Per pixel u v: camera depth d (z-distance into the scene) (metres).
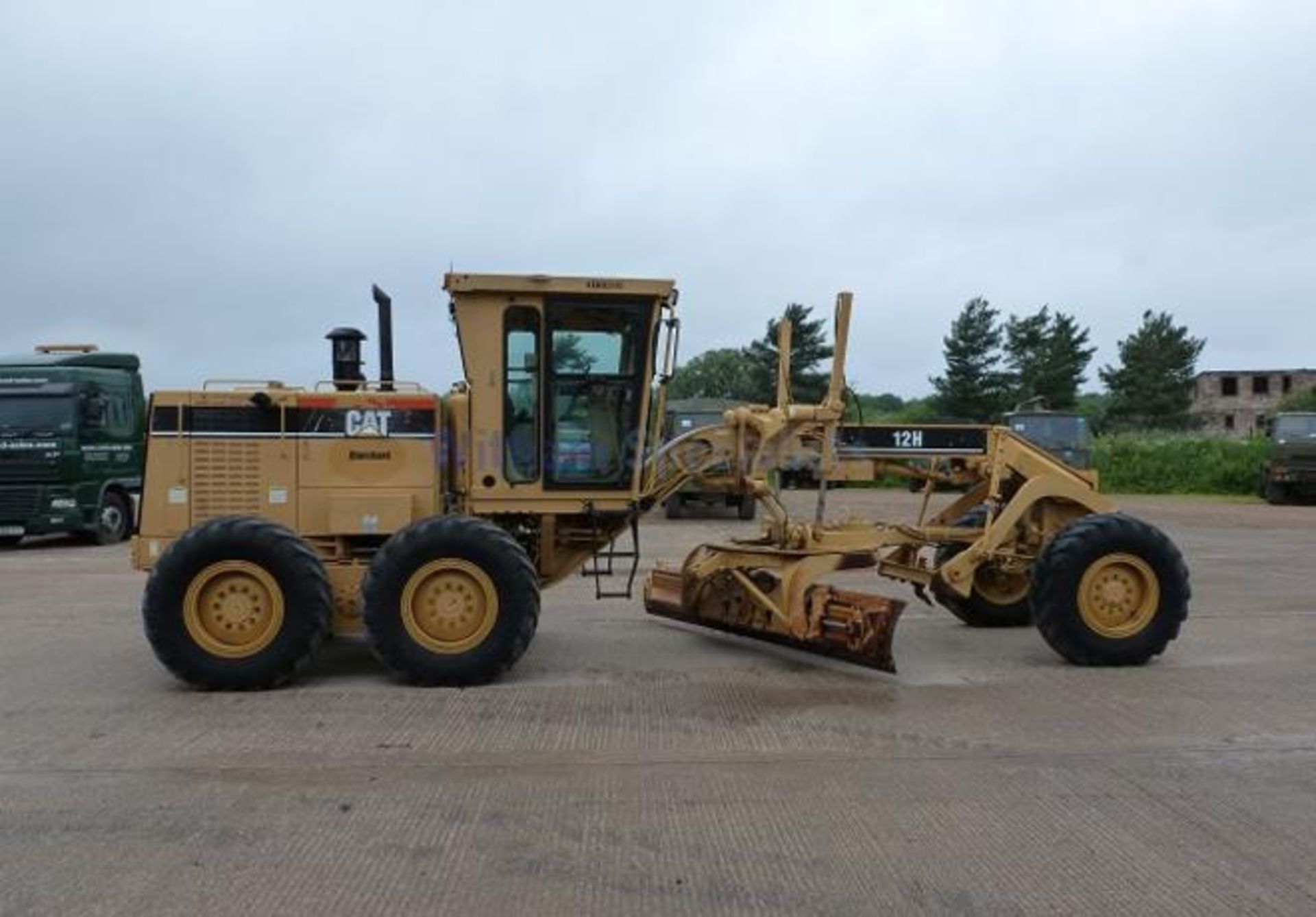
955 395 59.28
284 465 7.82
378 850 4.54
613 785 5.34
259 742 6.06
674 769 5.58
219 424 7.80
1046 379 60.62
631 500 8.05
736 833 4.71
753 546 8.40
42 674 7.75
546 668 7.91
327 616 7.23
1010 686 7.39
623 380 8.02
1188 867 4.36
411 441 7.89
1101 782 5.38
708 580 8.60
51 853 4.50
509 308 7.86
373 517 7.83
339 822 4.85
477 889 4.16
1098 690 7.26
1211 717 6.57
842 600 7.78
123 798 5.15
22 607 11.07
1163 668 7.96
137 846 4.58
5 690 7.27
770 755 5.82
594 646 8.73
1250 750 5.89
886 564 8.54
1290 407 61.69
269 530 7.17
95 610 10.82
